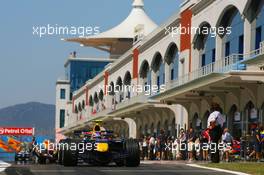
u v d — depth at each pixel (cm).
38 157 5925
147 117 10581
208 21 7369
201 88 6306
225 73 5366
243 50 6512
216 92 6694
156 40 9769
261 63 5197
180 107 8556
